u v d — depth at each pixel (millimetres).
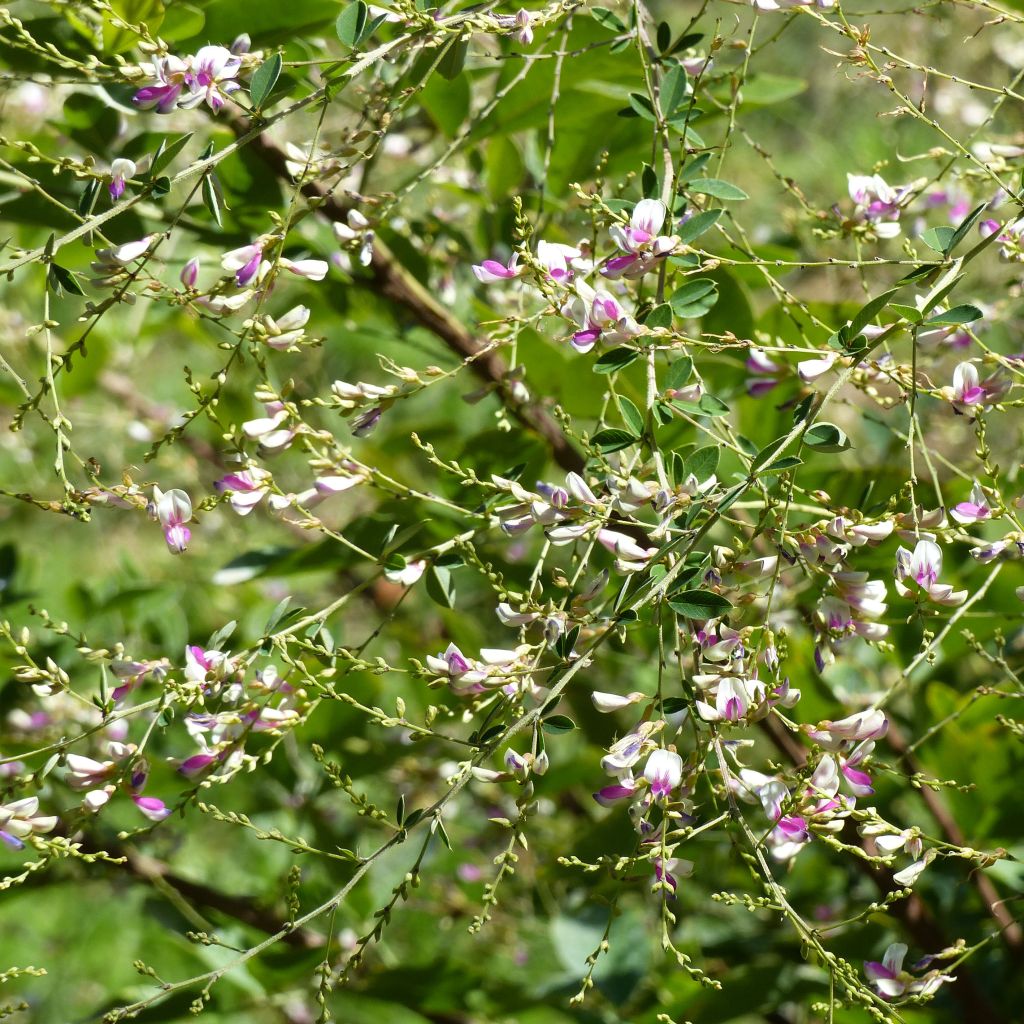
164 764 1537
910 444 1354
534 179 1548
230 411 1695
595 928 1527
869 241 1426
